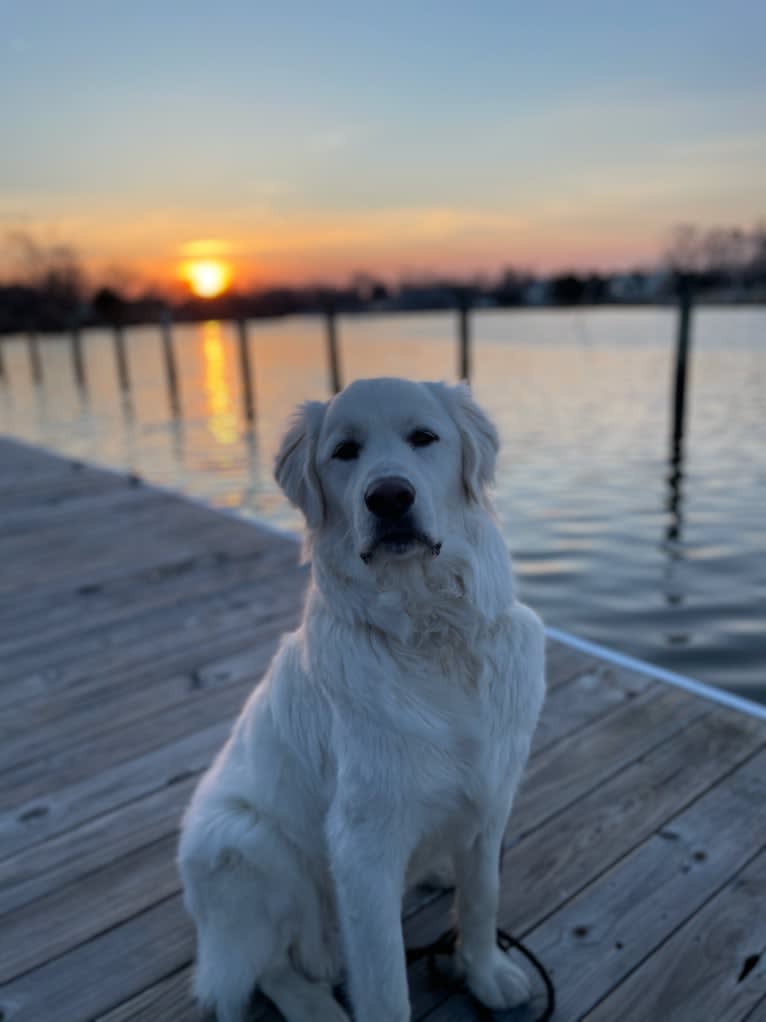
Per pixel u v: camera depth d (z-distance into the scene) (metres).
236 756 0.96
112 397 9.69
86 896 1.08
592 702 1.49
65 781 1.33
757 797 1.21
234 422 7.32
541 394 7.23
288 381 10.09
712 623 2.38
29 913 1.05
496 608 0.85
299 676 0.88
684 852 1.10
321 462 0.86
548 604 2.57
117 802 1.27
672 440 4.98
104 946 1.00
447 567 0.82
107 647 1.84
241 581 2.23
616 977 0.92
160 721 1.51
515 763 0.85
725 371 8.11
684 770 1.28
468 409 0.89
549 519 3.50
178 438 6.63
